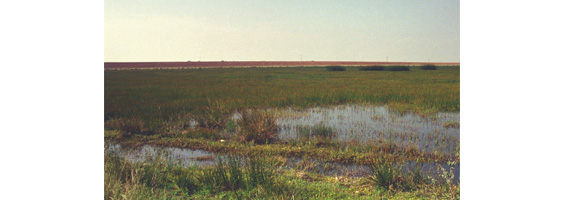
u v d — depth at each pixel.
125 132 8.10
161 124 8.62
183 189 4.75
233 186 4.82
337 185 4.95
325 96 13.47
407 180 5.05
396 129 8.29
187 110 10.43
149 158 6.27
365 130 8.21
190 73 32.09
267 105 11.52
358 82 20.47
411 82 20.23
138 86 17.91
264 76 27.23
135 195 4.12
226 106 10.91
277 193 4.45
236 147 6.96
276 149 6.77
